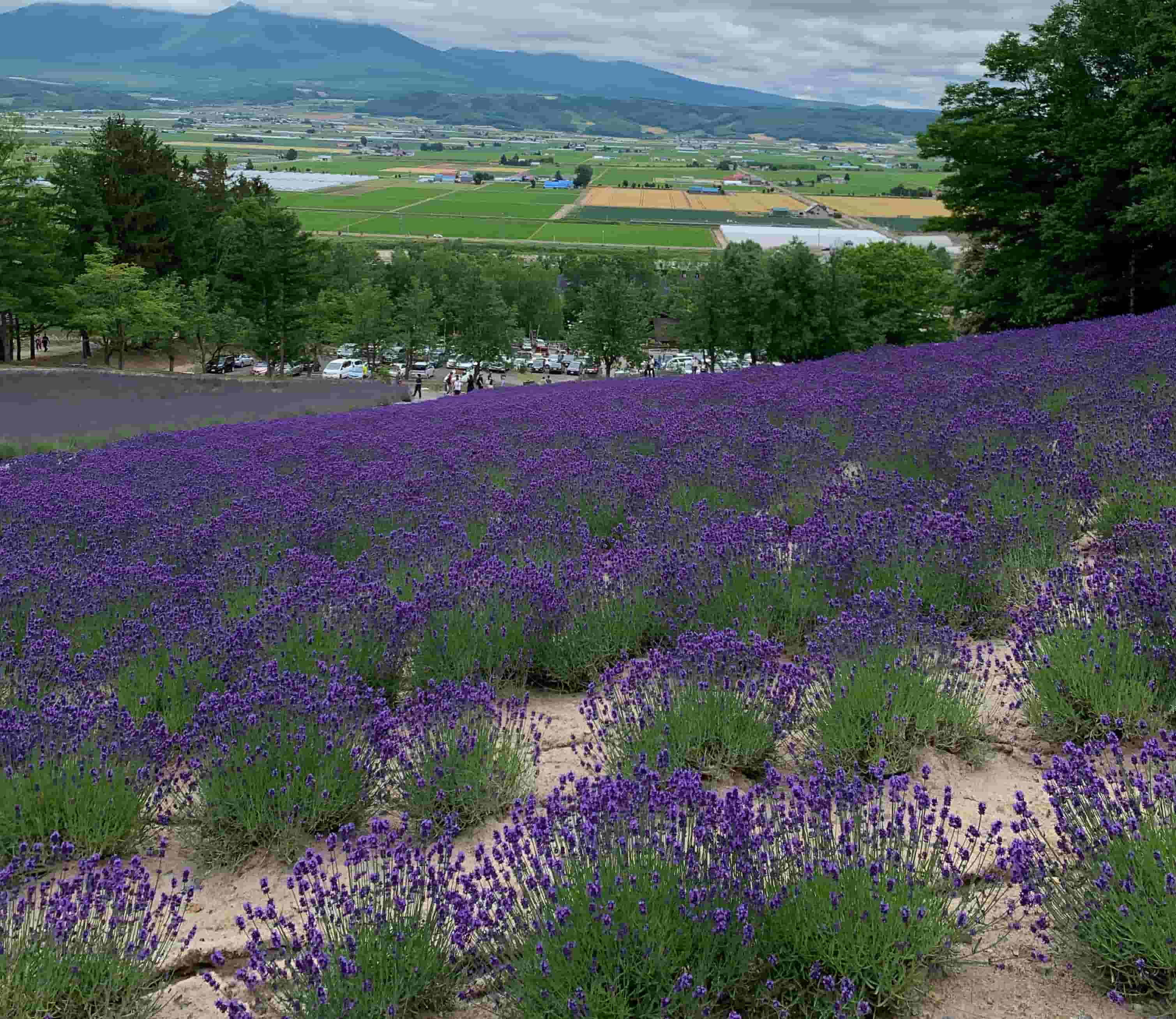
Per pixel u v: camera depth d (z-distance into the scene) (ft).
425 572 27.40
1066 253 126.93
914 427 38.42
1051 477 27.63
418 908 12.21
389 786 17.25
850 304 187.62
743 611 22.30
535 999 10.89
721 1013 11.15
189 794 16.71
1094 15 126.62
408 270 375.66
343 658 21.67
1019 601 22.70
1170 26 115.14
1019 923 12.09
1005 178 137.08
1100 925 11.25
